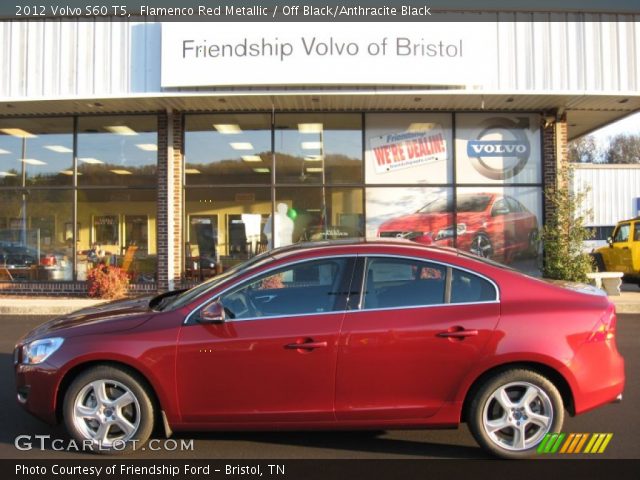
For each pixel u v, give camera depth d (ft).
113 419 13.74
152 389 13.76
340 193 45.06
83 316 15.24
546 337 13.34
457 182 44.75
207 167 45.27
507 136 44.93
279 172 45.11
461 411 13.56
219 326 13.64
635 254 50.75
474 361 13.33
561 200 42.06
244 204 45.14
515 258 44.70
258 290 14.05
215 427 13.71
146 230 45.34
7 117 46.19
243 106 43.21
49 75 40.19
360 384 13.43
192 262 45.09
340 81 38.29
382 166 44.93
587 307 13.82
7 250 46.34
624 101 41.68
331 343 13.38
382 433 15.60
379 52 38.40
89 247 45.85
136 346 13.47
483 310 13.64
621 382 13.88
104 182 45.78
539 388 13.44
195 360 13.44
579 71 39.60
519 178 44.91
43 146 46.26
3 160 46.50
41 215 46.24
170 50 38.52
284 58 38.27
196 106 43.06
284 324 13.58
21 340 14.97
